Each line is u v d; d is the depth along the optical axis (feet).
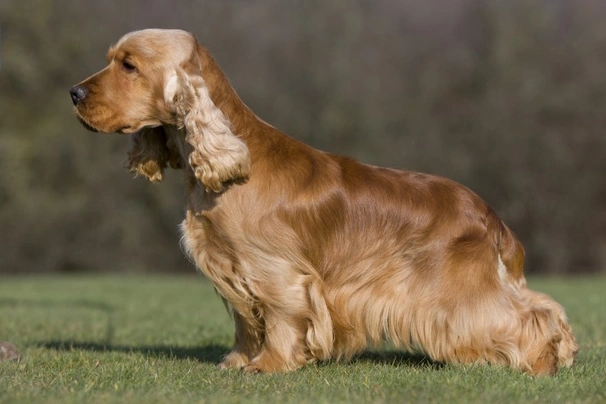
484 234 23.02
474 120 104.53
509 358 22.22
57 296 58.65
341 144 104.17
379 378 21.26
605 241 108.17
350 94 104.37
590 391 19.56
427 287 22.68
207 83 22.86
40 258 105.81
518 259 23.95
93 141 105.70
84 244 106.22
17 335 33.37
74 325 37.47
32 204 104.27
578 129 105.40
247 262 22.43
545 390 19.65
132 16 105.81
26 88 108.06
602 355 26.58
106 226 105.60
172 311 46.19
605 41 105.70
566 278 95.20
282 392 19.60
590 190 106.11
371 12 107.45
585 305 48.60
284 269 22.38
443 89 106.83
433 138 104.78
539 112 104.63
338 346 23.63
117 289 66.90
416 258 22.89
